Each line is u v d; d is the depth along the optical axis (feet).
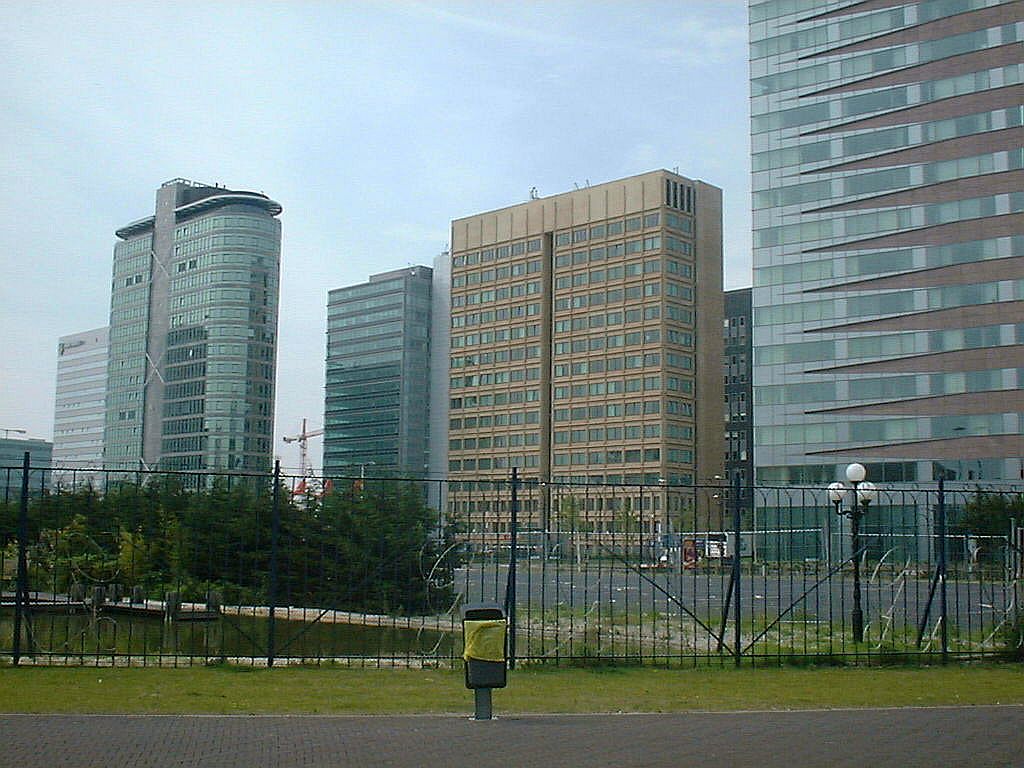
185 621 80.18
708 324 414.62
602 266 420.77
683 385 405.39
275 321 526.98
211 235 523.29
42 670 51.44
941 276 264.93
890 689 49.24
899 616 91.86
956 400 260.01
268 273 524.52
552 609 87.97
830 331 279.90
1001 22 260.42
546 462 433.89
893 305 271.28
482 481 58.70
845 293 278.67
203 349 517.14
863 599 107.34
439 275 563.07
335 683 48.88
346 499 75.56
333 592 72.38
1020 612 63.36
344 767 30.66
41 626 77.05
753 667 57.47
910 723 39.86
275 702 42.60
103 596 76.02
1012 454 251.39
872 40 278.87
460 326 467.93
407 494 75.31
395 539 73.36
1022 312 253.44
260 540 77.20
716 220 424.46
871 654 60.49
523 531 79.30
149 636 78.69
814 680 52.49
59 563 72.95
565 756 32.73
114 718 38.29
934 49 269.44
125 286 576.61
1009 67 258.78
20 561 53.36
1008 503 75.61
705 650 64.03
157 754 32.12
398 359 556.10
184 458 517.96
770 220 292.20
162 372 539.29
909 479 263.29
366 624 73.77
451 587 76.69
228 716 39.32
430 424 557.74
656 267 403.75
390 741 34.88
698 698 45.78
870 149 277.44
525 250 447.42
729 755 33.24
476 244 465.47
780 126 292.40
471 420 458.50
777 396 286.46
